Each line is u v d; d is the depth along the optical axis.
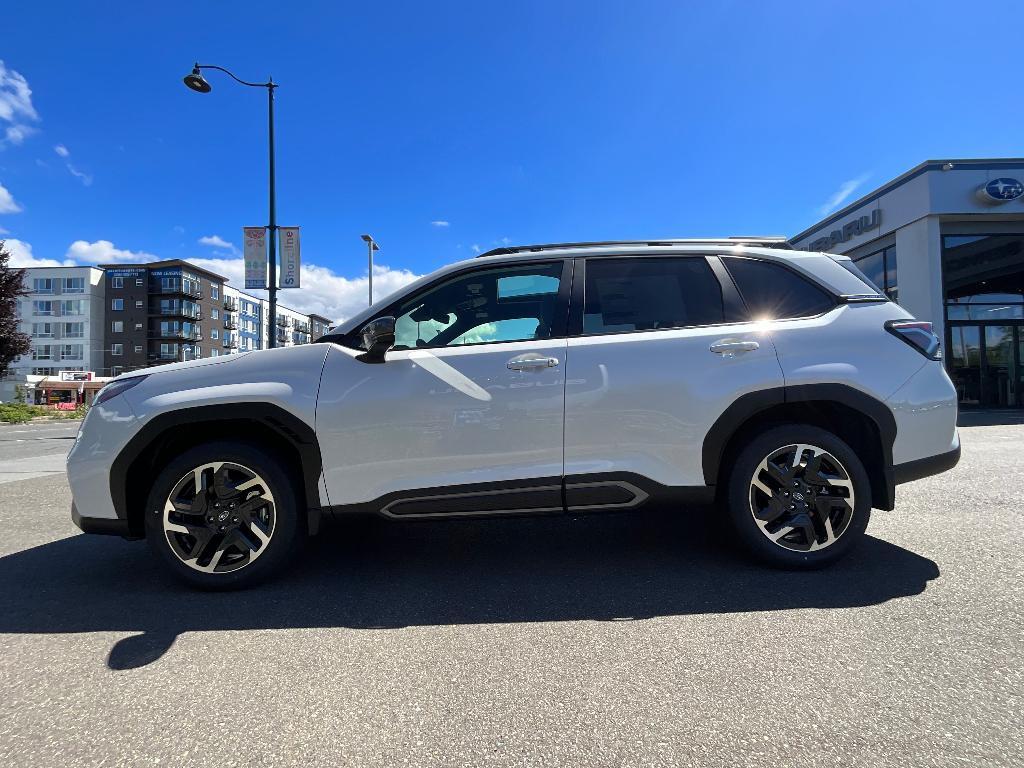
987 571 3.25
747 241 3.67
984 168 14.77
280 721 2.00
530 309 3.46
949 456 3.32
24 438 17.42
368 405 3.17
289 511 3.19
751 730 1.90
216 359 3.33
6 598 3.16
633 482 3.21
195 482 3.15
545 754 1.81
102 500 3.17
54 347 78.25
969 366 15.94
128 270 80.19
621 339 3.30
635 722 1.96
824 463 3.26
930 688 2.12
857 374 3.22
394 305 3.44
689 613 2.81
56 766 1.79
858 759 1.75
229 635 2.67
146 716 2.04
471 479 3.18
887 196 16.23
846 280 3.47
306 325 114.19
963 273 15.77
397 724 1.98
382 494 3.17
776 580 3.18
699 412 3.21
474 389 3.19
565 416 3.19
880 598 2.91
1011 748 1.79
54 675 2.33
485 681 2.24
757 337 3.29
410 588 3.23
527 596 3.08
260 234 15.03
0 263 31.06
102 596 3.18
